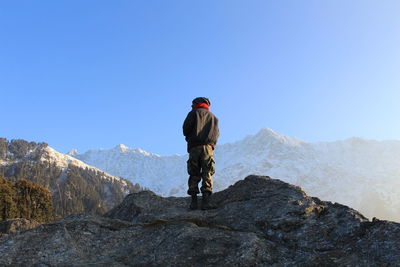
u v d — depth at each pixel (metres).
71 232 7.26
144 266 6.39
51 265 6.38
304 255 6.24
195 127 8.88
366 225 6.48
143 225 7.64
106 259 6.67
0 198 54.94
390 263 5.33
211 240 6.64
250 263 6.11
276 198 7.91
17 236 7.00
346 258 5.63
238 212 7.88
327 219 6.99
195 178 8.93
